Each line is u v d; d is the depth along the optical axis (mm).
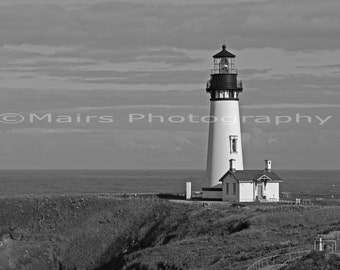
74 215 171000
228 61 185625
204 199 180625
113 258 157875
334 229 124625
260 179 174500
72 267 159125
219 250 119938
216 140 182750
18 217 171625
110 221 167375
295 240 119312
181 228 148000
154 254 126312
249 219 139625
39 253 161375
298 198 178125
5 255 159375
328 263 94125
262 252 112062
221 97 182625
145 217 165250
